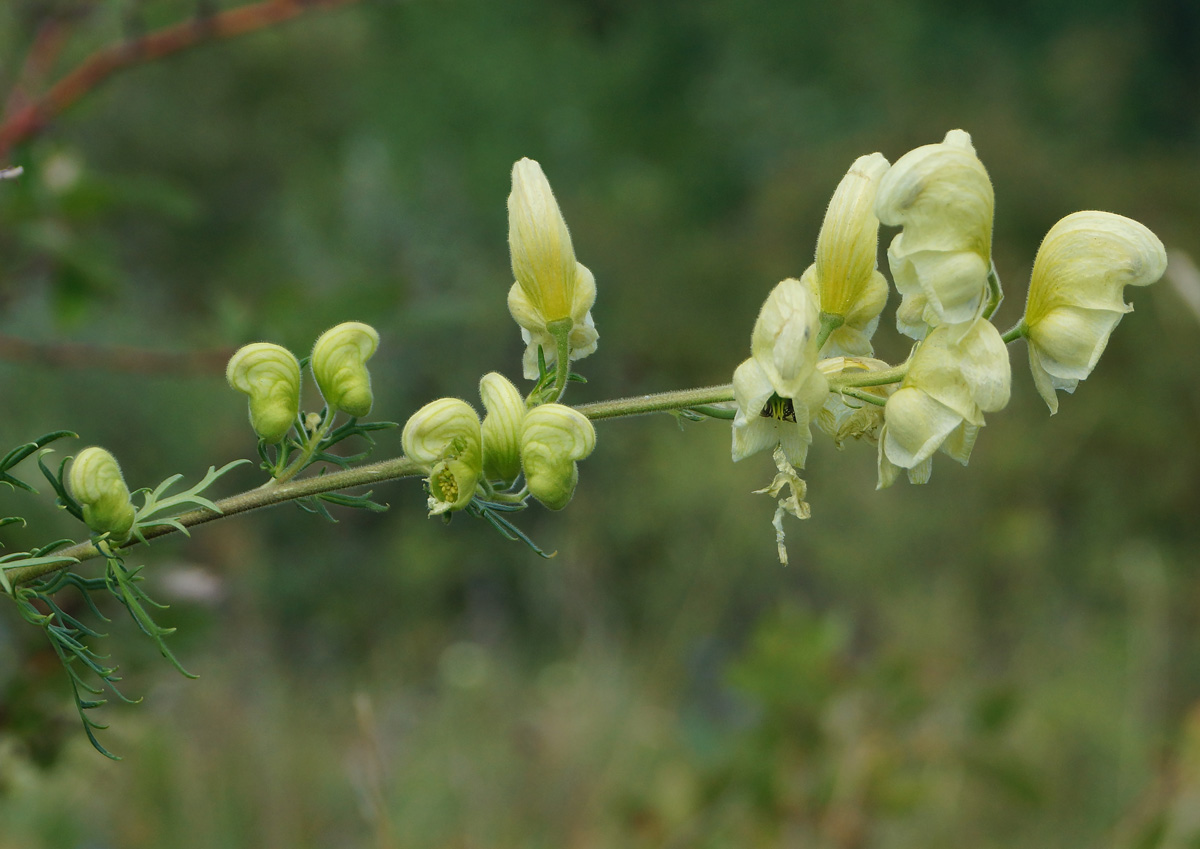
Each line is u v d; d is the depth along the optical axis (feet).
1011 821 21.88
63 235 14.25
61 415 30.73
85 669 13.00
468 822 20.84
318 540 42.32
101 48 15.78
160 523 7.20
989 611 36.04
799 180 70.28
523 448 7.41
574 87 99.76
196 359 14.34
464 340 50.16
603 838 20.03
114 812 19.76
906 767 16.39
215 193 64.08
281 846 20.88
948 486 41.19
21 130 13.46
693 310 63.98
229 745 21.79
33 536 13.28
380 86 86.58
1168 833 16.05
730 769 16.31
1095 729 24.75
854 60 102.47
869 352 8.11
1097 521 43.50
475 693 28.53
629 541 41.24
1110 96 98.99
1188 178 65.36
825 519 39.86
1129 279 7.45
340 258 64.59
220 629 23.24
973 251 7.12
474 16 96.73
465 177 84.58
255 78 65.31
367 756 12.94
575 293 8.32
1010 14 112.16
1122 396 48.85
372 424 7.65
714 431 44.96
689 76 105.09
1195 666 32.24
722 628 38.24
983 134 69.15
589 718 23.44
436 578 41.27
